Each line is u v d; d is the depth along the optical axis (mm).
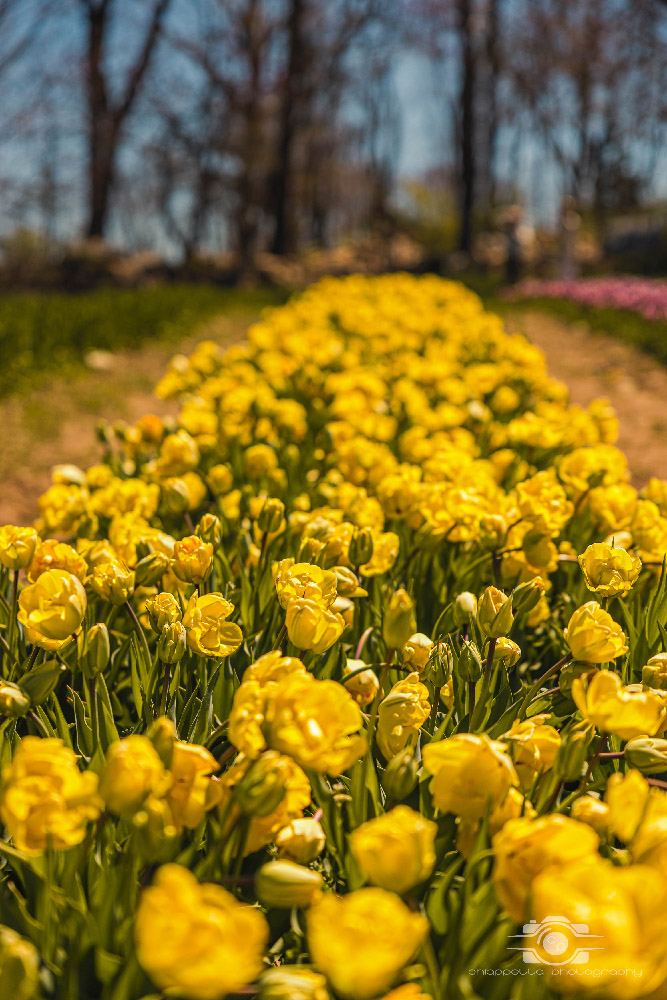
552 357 11672
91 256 31391
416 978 1102
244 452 3723
